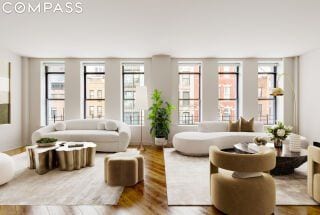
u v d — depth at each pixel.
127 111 6.53
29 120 6.22
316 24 3.61
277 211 2.31
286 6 2.96
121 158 3.13
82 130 5.66
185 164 4.11
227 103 6.59
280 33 4.09
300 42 4.71
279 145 3.79
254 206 2.11
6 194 2.73
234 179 2.20
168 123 5.79
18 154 4.95
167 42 4.69
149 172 3.68
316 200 2.45
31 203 2.49
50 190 2.86
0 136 5.24
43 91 6.39
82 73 6.39
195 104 6.58
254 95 6.25
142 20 3.45
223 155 2.22
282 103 6.29
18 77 5.89
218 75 6.28
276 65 6.56
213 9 3.06
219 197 2.26
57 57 6.15
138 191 2.87
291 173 3.49
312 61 5.50
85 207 2.41
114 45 4.93
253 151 3.50
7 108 5.46
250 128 5.52
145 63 6.23
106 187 2.98
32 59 6.21
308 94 5.69
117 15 3.25
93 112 6.57
